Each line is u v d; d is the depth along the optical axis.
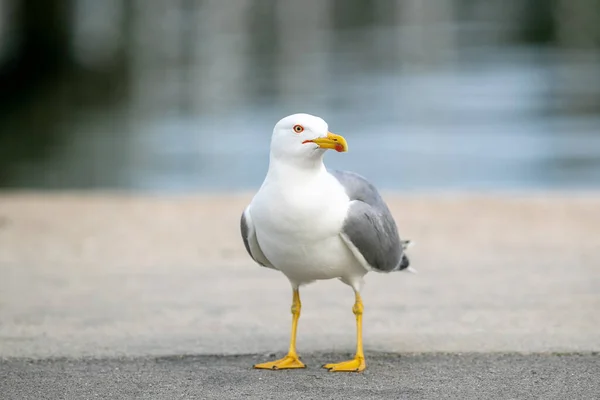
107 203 16.36
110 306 10.21
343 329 9.35
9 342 8.89
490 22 69.69
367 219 7.75
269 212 7.62
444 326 9.35
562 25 64.88
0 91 42.88
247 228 8.00
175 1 81.31
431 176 22.03
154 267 11.98
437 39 59.31
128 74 46.78
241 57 52.34
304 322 9.62
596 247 12.70
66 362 8.27
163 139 28.61
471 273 11.50
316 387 7.52
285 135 7.52
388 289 10.89
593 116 30.66
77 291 10.83
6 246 13.17
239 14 77.50
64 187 21.77
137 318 9.74
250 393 7.38
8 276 11.54
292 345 8.23
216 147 26.78
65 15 54.12
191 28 67.94
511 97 35.50
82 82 45.44
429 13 77.94
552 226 14.09
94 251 12.88
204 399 7.24
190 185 21.58
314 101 35.69
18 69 49.53
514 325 9.31
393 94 37.16
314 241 7.64
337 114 32.31
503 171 22.50
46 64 51.56
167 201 16.52
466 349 8.56
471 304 10.15
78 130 31.11
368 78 42.38
